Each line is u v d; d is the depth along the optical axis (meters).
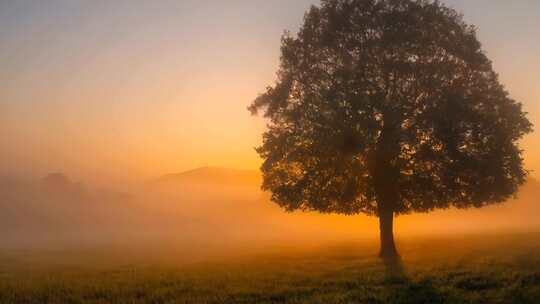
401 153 33.62
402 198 35.34
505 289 18.41
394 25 34.00
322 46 35.12
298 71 35.97
